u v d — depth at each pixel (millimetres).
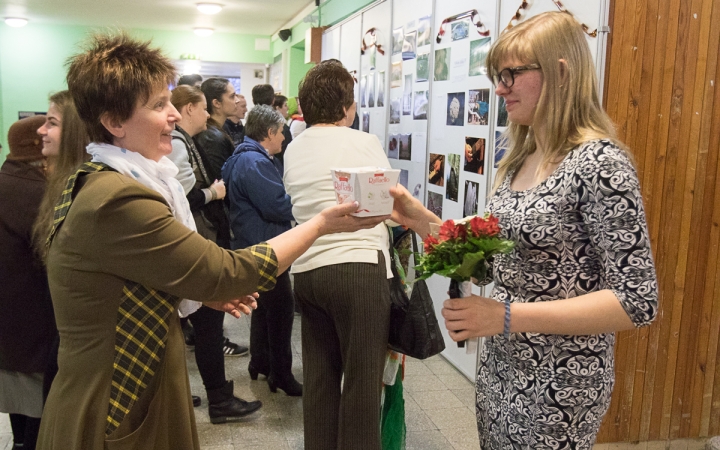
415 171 3945
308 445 2133
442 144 3525
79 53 1253
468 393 3172
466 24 3203
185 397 1306
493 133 2945
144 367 1190
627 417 2480
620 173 1157
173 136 2676
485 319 1209
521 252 1280
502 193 1406
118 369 1175
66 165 1610
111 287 1169
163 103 1266
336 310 1986
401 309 2043
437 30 3568
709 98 2316
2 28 9695
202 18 8781
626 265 1147
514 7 2738
